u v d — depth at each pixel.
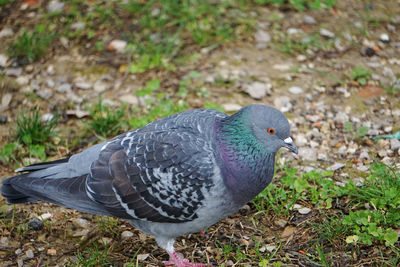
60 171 4.98
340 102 7.30
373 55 8.17
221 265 5.01
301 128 6.89
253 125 4.62
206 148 4.67
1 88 7.59
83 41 8.48
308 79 7.70
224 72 7.82
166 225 4.88
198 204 4.64
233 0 9.20
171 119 4.98
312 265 4.93
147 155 4.66
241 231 5.45
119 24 8.73
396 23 8.87
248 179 4.66
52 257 5.20
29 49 8.12
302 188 5.64
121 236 5.50
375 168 5.68
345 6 9.20
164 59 8.09
